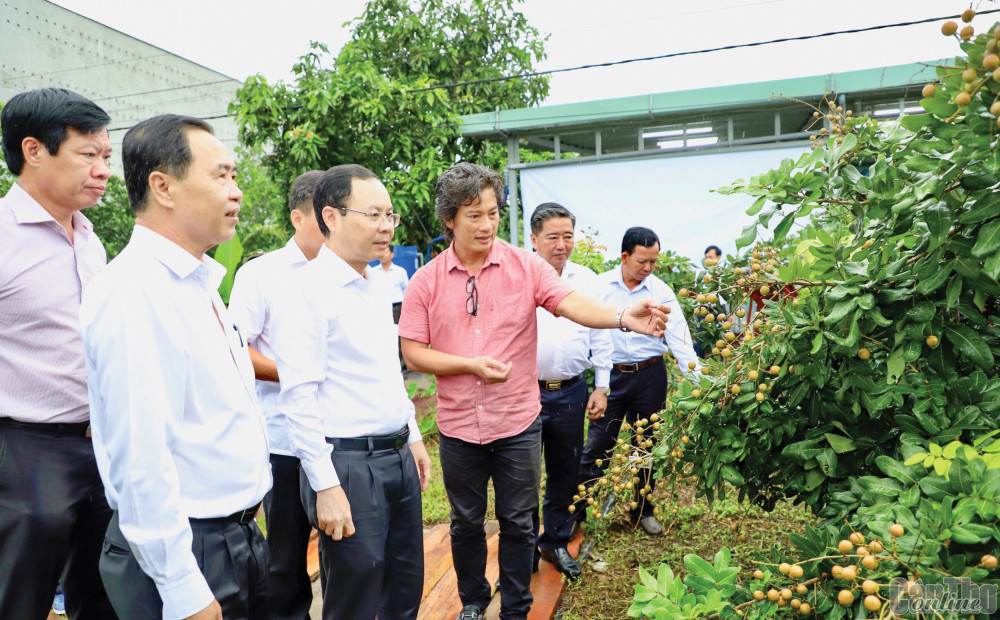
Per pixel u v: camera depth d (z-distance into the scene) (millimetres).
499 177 2629
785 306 2098
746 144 7738
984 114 1499
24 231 2010
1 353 1974
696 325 5391
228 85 19359
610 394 3781
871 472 2078
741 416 2299
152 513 1431
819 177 2053
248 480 1694
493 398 2645
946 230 1622
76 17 14938
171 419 1537
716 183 7609
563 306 2564
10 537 1948
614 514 3812
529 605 2779
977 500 1435
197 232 1642
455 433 2691
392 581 2385
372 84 9305
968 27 1495
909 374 1845
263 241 13008
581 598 3215
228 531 1660
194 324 1616
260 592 1792
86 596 2162
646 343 3793
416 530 2361
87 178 2031
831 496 2131
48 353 2014
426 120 9430
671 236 7762
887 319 1865
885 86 6867
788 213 2139
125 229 10172
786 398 2285
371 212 2127
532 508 2738
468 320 2668
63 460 2027
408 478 2318
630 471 2717
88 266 2137
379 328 2250
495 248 2719
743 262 2561
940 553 1435
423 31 11398
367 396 2174
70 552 2139
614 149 9469
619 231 7934
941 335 1809
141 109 16719
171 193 1599
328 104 9016
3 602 1945
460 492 2730
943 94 1578
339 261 2182
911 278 1781
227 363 1699
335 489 2029
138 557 1454
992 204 1567
